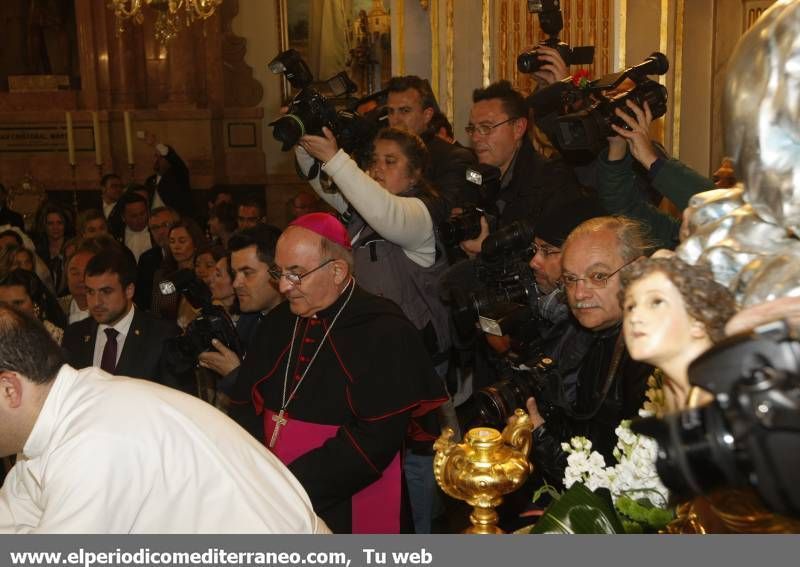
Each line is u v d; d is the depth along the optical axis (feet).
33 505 7.14
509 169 13.24
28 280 14.90
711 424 3.26
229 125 45.83
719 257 4.52
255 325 12.60
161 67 44.80
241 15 45.44
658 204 12.76
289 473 7.52
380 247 12.51
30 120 44.68
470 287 10.31
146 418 6.61
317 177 13.67
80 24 44.50
